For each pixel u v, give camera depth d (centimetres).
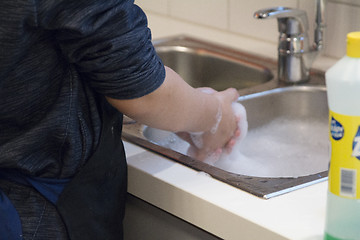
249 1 171
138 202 113
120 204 105
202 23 189
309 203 91
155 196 105
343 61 75
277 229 85
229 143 127
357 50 73
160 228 110
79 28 83
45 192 94
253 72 161
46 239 94
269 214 89
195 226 101
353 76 72
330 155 77
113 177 102
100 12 85
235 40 176
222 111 119
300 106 148
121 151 104
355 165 75
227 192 96
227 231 93
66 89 92
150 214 111
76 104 92
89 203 98
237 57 166
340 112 74
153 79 93
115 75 89
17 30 80
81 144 95
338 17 152
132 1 89
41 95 90
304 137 148
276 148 146
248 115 144
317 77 150
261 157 143
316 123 148
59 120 91
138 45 89
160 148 113
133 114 98
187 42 178
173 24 194
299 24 143
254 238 88
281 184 97
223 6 180
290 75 148
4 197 92
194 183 100
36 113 92
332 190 77
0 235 92
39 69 88
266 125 148
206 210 95
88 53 87
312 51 146
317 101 146
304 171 138
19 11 79
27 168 92
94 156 96
